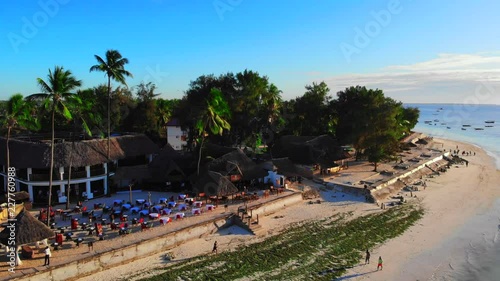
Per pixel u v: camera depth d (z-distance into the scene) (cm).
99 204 4641
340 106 8338
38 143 4969
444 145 12875
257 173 5616
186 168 5869
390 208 5341
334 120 8862
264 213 4819
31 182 4747
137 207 4472
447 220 4984
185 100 7462
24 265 3045
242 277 3306
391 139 7281
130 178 5406
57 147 4884
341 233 4369
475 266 3691
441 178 7500
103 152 5312
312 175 6469
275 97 7875
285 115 8994
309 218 4803
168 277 3250
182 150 8044
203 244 3938
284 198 5166
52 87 3938
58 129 7025
